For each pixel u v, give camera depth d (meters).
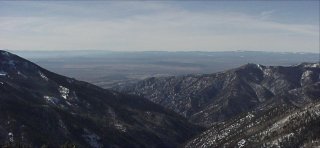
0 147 172.75
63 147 166.12
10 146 176.75
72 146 167.25
